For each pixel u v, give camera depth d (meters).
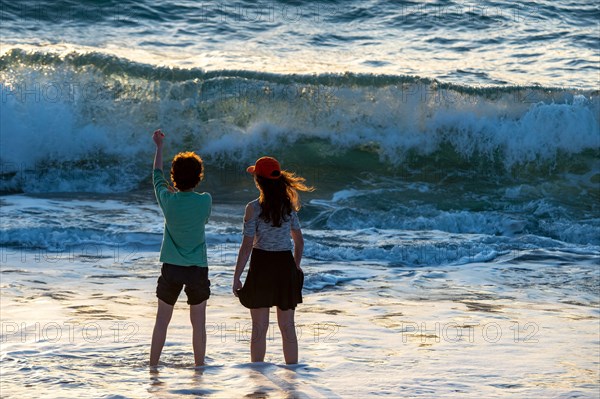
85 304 18.08
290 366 12.91
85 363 13.02
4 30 49.72
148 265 23.00
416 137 38.44
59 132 37.28
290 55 48.44
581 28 57.38
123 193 34.50
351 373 12.61
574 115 38.19
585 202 34.22
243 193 34.53
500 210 32.97
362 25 56.28
